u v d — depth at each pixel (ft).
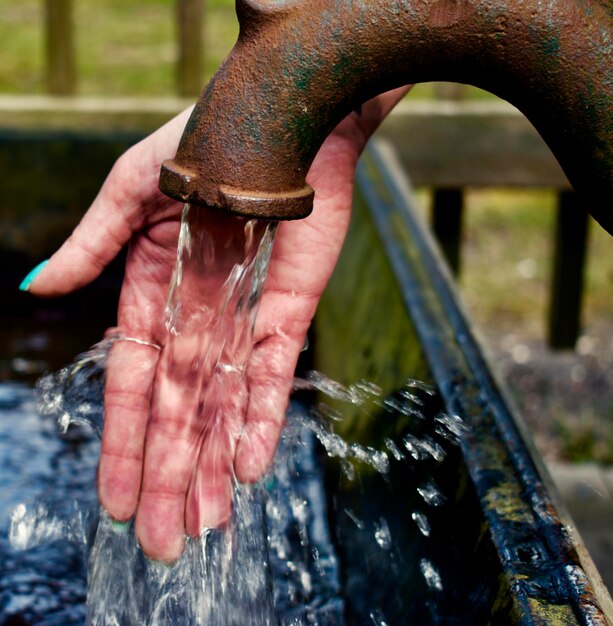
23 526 2.57
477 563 1.96
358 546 2.39
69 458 2.84
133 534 2.17
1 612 2.35
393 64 1.82
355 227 3.43
